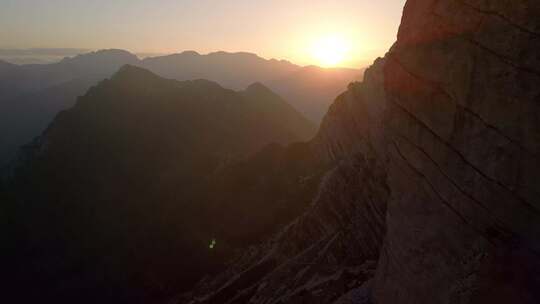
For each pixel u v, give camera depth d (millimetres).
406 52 10828
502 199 8234
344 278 19016
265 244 37344
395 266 11797
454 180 9352
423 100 10125
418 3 10648
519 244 8070
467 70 8766
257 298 24703
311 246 26625
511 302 8078
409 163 10953
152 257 54469
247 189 53094
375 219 21625
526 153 7727
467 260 9016
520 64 7711
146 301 46875
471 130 8781
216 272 41938
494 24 8203
